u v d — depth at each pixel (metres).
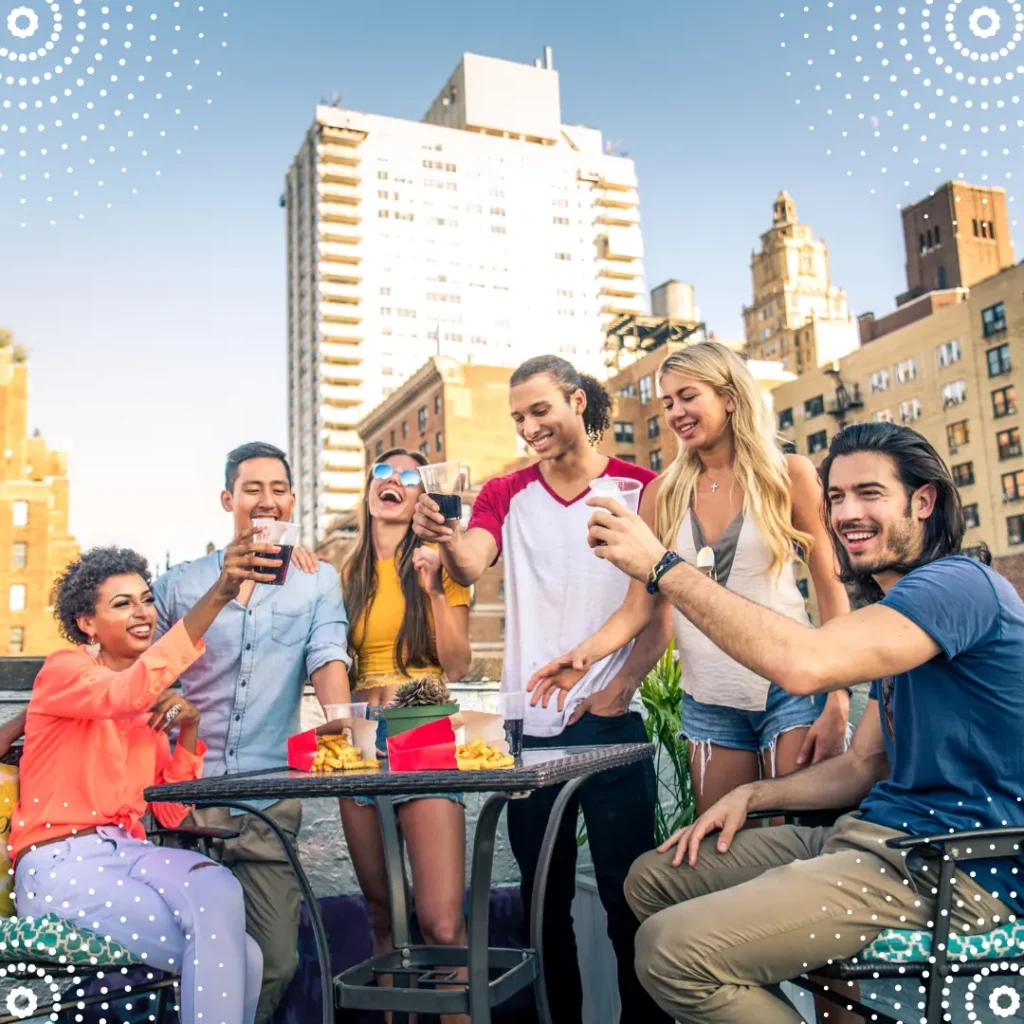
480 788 1.63
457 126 108.00
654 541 1.95
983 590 1.80
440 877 2.43
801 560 2.60
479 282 102.00
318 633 2.82
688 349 2.66
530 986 2.88
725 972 1.76
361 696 2.94
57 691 2.24
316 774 1.99
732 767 2.60
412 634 2.83
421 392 63.12
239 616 2.76
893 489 1.97
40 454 70.38
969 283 74.56
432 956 2.32
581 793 2.67
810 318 94.88
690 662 2.63
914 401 55.03
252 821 2.63
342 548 60.62
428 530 2.53
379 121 100.38
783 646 1.75
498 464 60.91
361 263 97.75
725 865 2.10
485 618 52.72
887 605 1.78
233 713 2.73
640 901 2.18
